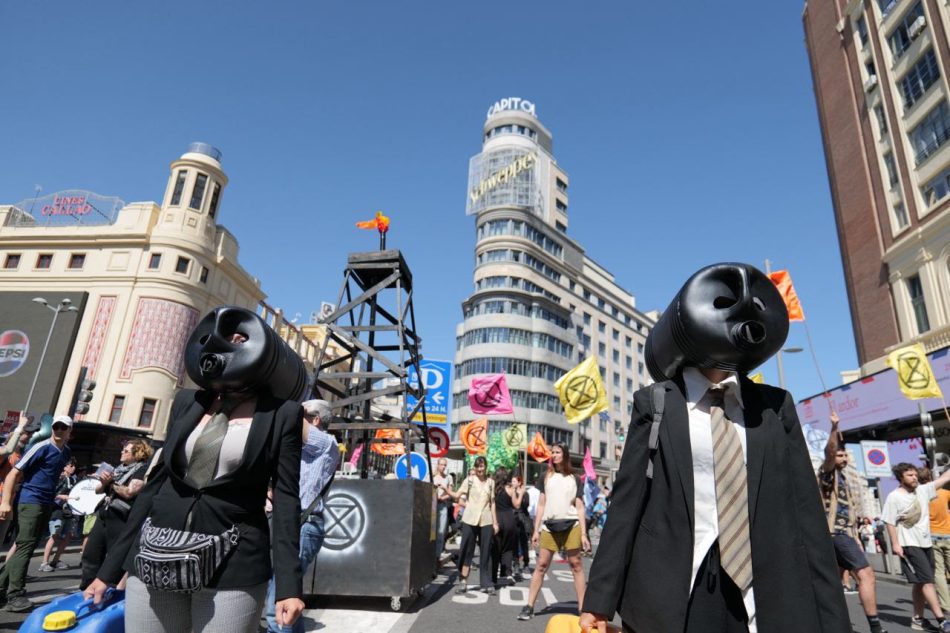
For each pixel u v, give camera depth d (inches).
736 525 65.6
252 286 1544.0
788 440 71.5
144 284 1295.5
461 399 2063.2
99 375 1235.2
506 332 2075.5
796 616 60.1
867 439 713.0
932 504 241.1
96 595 78.4
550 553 224.2
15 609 198.1
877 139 847.7
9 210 1456.7
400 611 222.8
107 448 796.6
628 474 73.1
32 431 263.4
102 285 1309.1
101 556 180.9
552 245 2476.6
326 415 165.2
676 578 64.6
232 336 83.8
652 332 87.4
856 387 698.2
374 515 228.1
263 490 79.5
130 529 81.6
